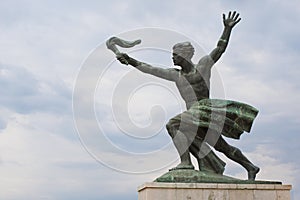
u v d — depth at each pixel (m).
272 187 16.64
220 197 16.25
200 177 16.58
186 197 16.06
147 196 15.95
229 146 18.06
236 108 18.09
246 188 16.47
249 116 18.11
